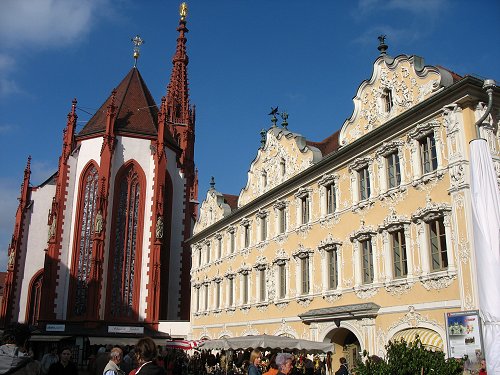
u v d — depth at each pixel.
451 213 22.80
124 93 75.50
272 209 39.09
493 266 13.16
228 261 45.84
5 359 8.12
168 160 72.94
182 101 94.38
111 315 62.31
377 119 28.73
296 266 34.66
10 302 70.44
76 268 63.78
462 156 22.59
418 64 26.36
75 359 57.53
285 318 35.12
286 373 10.12
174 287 70.06
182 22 101.94
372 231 27.42
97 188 66.56
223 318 45.19
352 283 28.72
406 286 24.73
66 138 68.44
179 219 72.69
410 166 25.59
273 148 40.28
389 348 13.88
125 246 65.19
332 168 31.91
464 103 23.03
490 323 12.76
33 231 74.12
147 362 8.71
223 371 35.16
